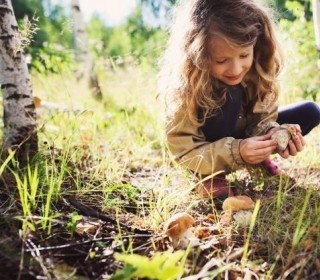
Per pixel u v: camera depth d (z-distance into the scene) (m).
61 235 1.59
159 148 3.11
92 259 1.45
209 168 2.02
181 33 2.06
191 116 2.07
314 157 2.53
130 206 1.95
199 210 1.92
